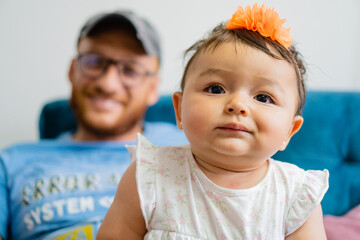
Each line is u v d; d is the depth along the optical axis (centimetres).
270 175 51
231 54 45
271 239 47
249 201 48
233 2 128
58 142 118
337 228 83
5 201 99
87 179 100
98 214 93
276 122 44
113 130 124
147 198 47
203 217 47
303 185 50
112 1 144
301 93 52
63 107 134
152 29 129
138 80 123
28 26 142
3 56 142
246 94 44
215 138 42
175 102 55
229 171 49
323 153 109
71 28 144
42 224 90
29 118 149
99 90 121
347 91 116
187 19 142
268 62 45
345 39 138
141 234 51
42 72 146
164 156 53
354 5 136
